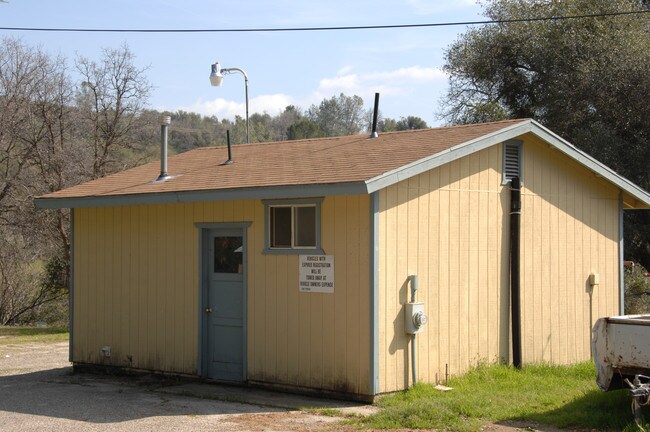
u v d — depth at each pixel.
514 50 26.33
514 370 11.42
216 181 11.48
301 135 63.28
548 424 8.45
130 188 12.42
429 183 10.69
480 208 11.47
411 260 10.38
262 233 10.96
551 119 24.92
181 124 82.75
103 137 27.69
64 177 26.22
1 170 26.86
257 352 10.98
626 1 24.92
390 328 10.03
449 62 27.97
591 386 10.56
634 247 24.69
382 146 11.86
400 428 8.33
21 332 21.31
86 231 13.30
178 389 11.16
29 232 26.55
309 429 8.42
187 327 11.88
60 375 12.94
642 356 8.38
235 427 8.58
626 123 23.55
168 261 12.15
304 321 10.48
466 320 11.16
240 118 81.75
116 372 12.79
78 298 13.37
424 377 10.49
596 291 13.38
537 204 12.38
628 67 23.30
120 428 8.60
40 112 26.66
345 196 10.10
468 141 10.96
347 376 10.00
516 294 11.76
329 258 10.23
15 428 8.67
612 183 13.55
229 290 11.52
